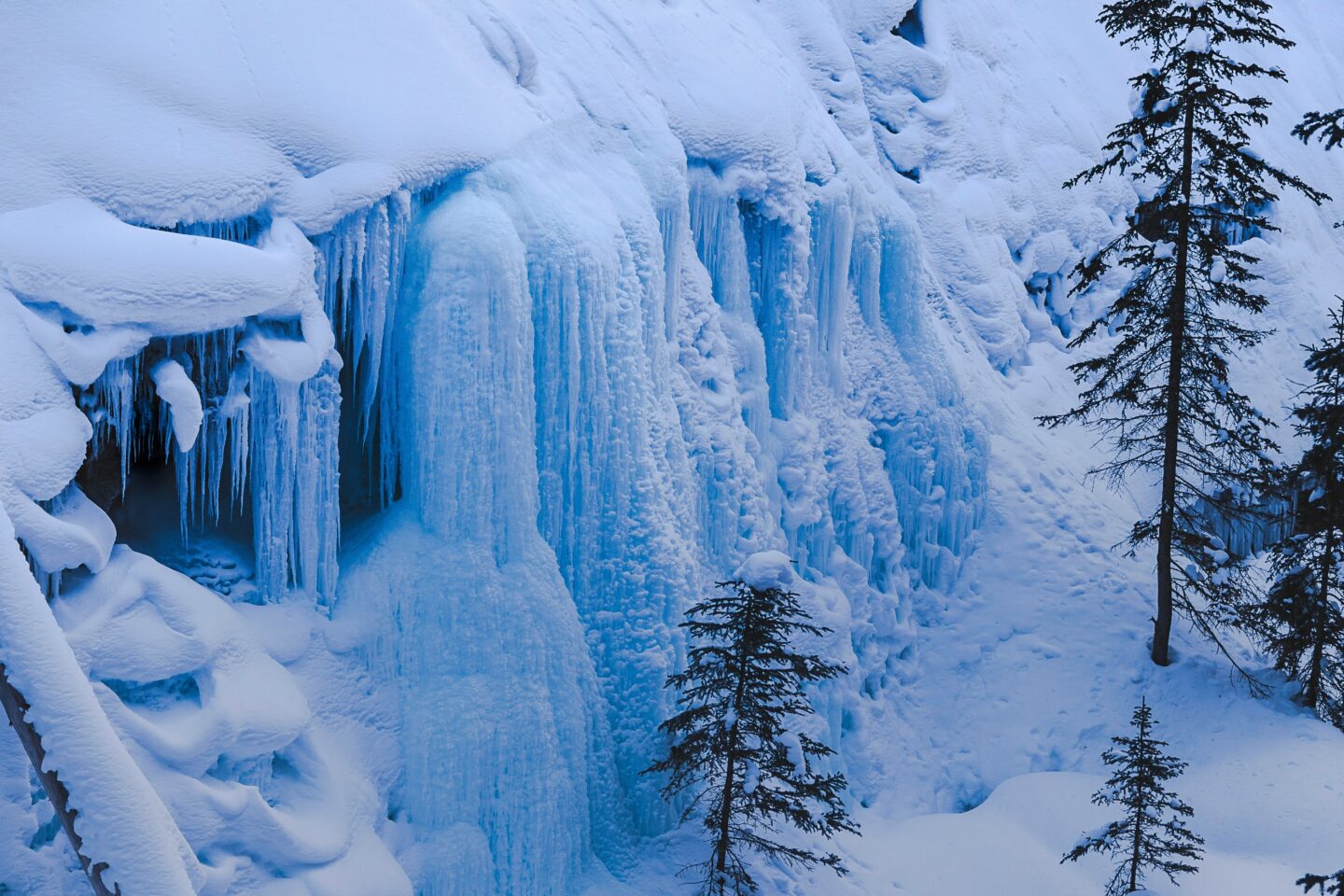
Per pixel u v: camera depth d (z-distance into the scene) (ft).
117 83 42.50
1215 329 70.28
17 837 35.81
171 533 46.75
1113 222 104.22
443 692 48.08
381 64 51.16
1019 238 96.78
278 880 41.34
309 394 46.85
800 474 69.97
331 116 47.80
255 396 45.44
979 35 102.89
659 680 54.60
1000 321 90.99
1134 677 70.64
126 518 45.78
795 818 49.52
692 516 60.59
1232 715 66.74
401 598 48.52
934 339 82.02
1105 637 73.77
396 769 47.11
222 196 43.78
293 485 47.16
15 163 39.47
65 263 38.63
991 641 75.46
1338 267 120.57
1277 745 63.31
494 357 50.01
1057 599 76.79
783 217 70.28
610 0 68.59
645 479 56.18
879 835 61.00
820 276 74.38
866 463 76.18
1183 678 69.87
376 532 50.44
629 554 55.67
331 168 47.44
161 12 44.91
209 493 48.67
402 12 53.57
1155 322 70.90
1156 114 68.90
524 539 50.83
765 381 69.82
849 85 87.35
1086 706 70.13
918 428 78.79
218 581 45.70
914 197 92.43
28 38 41.39
